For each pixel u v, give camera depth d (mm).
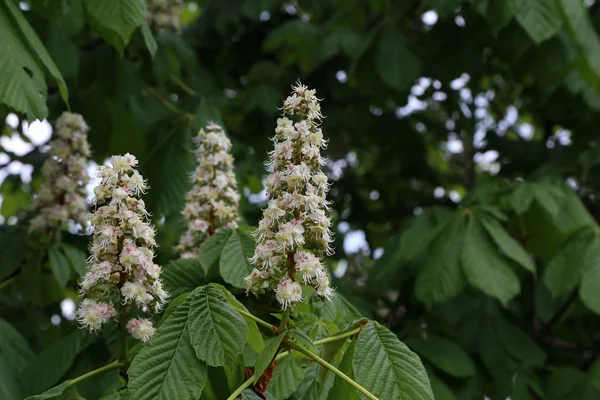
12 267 3424
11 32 2830
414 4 5242
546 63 4840
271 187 2068
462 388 4043
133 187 2088
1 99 2660
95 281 2074
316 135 2057
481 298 4613
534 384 4387
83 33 4891
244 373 2189
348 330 2166
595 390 4383
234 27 6340
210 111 4254
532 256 5156
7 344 2980
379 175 6922
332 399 2166
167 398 1864
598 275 3949
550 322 5043
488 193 4352
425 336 4141
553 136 6188
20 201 6340
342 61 6320
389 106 6652
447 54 5160
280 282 2039
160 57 4789
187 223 2939
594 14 5672
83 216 3498
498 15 4004
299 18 6941
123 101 4719
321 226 2049
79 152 3508
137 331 2123
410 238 4094
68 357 2826
